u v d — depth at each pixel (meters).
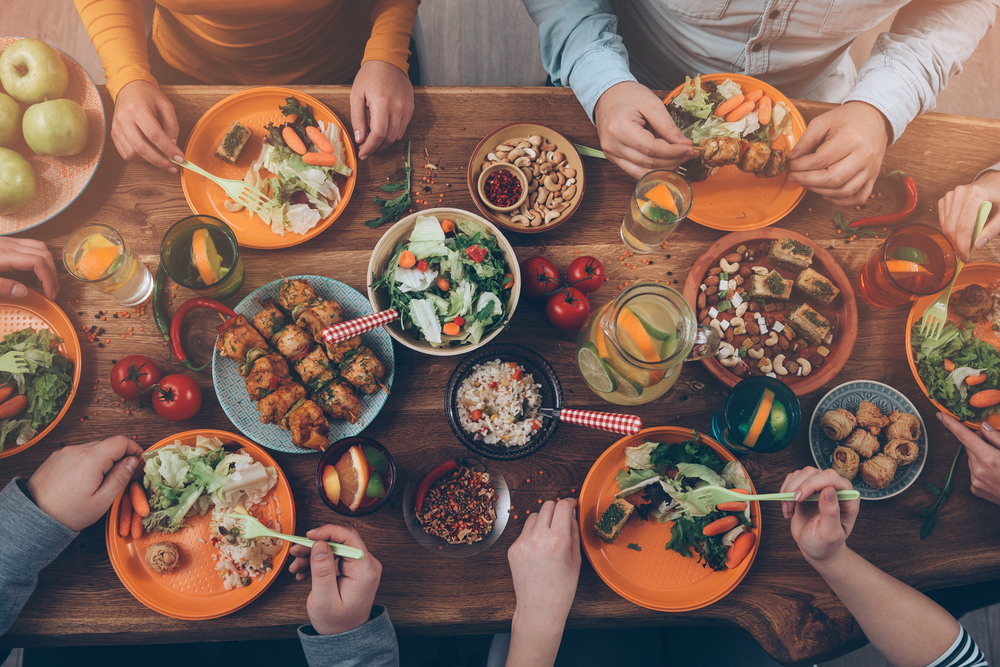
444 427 1.40
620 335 1.11
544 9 1.64
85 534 1.30
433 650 1.78
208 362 1.41
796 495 1.19
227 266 1.37
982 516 1.38
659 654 1.65
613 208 1.52
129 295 1.38
